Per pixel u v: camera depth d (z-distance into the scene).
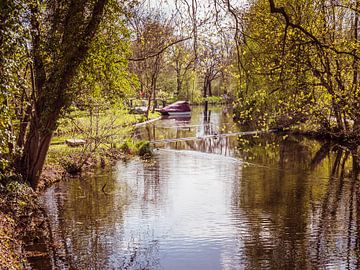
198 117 46.12
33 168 14.48
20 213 12.13
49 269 8.94
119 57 14.49
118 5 13.43
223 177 17.78
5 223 11.01
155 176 18.05
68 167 18.38
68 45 13.30
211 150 24.92
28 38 9.31
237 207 13.47
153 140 29.27
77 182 16.77
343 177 17.41
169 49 11.11
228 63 11.13
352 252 9.92
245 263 9.38
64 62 13.34
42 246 10.21
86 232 11.23
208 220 12.24
